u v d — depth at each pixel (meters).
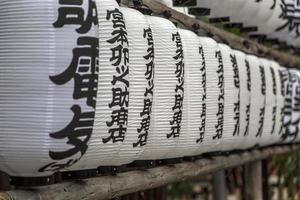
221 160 5.07
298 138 7.00
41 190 2.63
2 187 2.64
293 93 6.68
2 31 2.36
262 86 5.73
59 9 2.33
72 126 2.40
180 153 4.02
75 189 2.85
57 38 2.33
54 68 2.33
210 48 4.35
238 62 5.05
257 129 5.70
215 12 5.04
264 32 6.21
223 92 4.50
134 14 3.19
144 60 3.18
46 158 2.40
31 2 2.32
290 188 9.89
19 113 2.35
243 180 7.47
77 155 2.49
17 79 2.34
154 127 3.53
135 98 3.15
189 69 3.94
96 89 2.48
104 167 3.15
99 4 2.71
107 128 2.78
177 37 3.60
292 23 6.21
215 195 7.01
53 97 2.34
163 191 5.92
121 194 3.38
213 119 4.39
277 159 9.66
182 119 3.89
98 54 2.48
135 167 3.63
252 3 5.25
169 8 4.01
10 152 2.40
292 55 7.91
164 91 3.53
